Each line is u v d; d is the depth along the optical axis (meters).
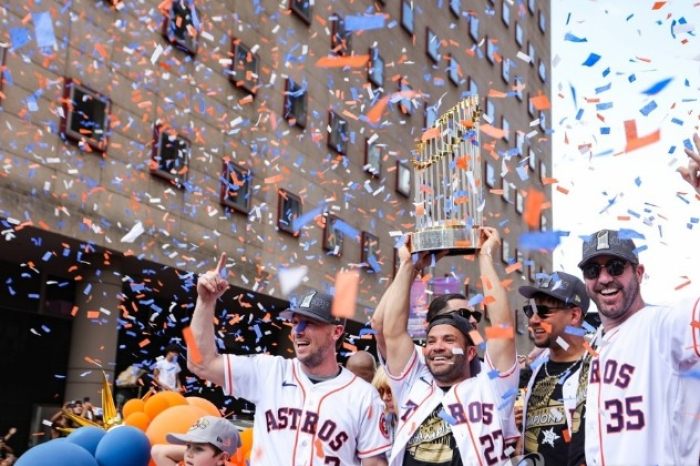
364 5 21.52
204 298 4.27
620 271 3.54
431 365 3.99
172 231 14.19
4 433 14.70
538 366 4.25
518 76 33.19
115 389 13.48
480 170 4.59
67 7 12.39
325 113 19.28
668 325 3.40
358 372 5.76
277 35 17.77
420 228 4.61
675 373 3.36
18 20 11.48
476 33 28.91
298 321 4.20
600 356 3.54
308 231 18.08
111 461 5.06
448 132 4.68
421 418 3.91
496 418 3.78
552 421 4.00
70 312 16.03
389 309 4.32
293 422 4.09
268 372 4.28
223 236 15.47
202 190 15.04
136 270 14.43
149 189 13.79
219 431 4.70
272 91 17.36
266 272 16.48
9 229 11.13
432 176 4.69
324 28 19.59
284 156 17.55
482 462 3.70
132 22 13.69
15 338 15.02
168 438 5.04
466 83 27.66
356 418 4.07
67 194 12.16
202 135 15.15
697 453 3.29
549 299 4.16
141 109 13.76
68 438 5.29
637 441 3.32
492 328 3.80
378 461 4.06
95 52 12.88
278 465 4.05
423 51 24.66
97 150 12.80
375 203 21.14
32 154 11.62
